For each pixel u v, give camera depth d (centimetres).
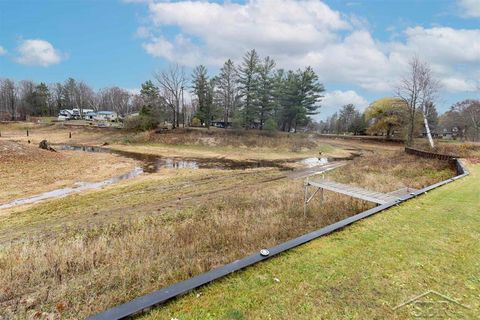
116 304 389
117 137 4194
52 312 383
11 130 5050
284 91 4803
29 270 516
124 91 9288
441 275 364
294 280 346
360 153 3722
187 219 942
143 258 563
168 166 2348
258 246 634
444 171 1603
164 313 282
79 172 1925
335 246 445
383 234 499
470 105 4784
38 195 1363
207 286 328
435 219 588
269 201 1138
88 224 910
